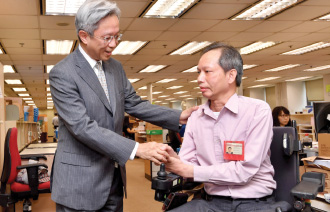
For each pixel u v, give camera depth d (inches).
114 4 57.5
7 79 441.1
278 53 338.3
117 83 66.5
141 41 267.9
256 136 55.8
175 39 263.4
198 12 200.7
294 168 61.2
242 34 256.8
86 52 60.6
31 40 248.8
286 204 56.6
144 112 71.8
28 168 117.7
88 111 59.5
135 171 271.1
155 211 151.6
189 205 56.3
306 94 616.4
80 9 56.5
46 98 753.6
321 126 113.2
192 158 64.0
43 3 175.6
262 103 58.4
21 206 141.7
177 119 70.5
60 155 60.2
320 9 203.2
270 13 212.2
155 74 451.2
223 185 57.3
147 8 189.5
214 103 60.8
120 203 67.9
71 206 57.7
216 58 57.6
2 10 184.1
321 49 325.7
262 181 57.4
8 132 118.6
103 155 60.3
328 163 81.7
